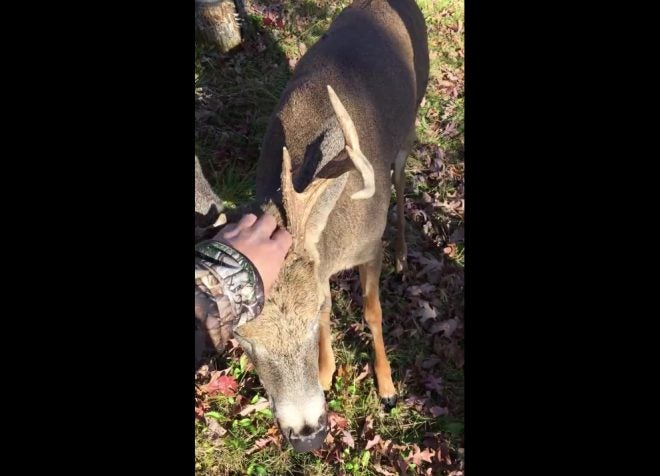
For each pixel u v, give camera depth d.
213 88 1.79
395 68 1.29
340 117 0.73
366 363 1.28
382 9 1.39
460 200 1.63
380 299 1.40
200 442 1.14
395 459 1.15
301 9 2.14
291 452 1.15
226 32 1.88
